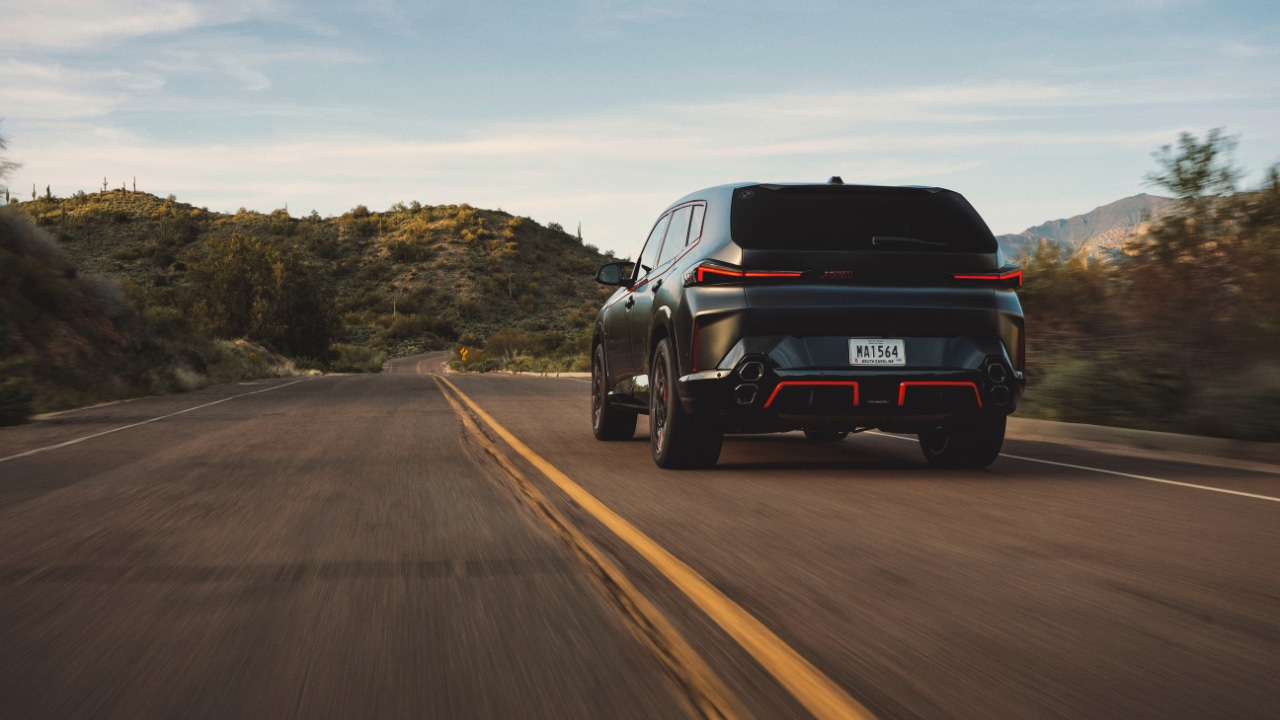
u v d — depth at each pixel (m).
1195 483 7.49
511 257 171.75
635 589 4.32
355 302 147.62
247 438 11.16
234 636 3.67
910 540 5.34
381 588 4.36
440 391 22.39
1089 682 3.16
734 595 4.21
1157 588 4.32
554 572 4.64
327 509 6.39
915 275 7.43
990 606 4.04
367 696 3.06
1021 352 7.63
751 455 9.45
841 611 3.96
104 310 27.33
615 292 10.80
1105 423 11.59
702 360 7.40
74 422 13.83
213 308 65.00
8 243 25.47
